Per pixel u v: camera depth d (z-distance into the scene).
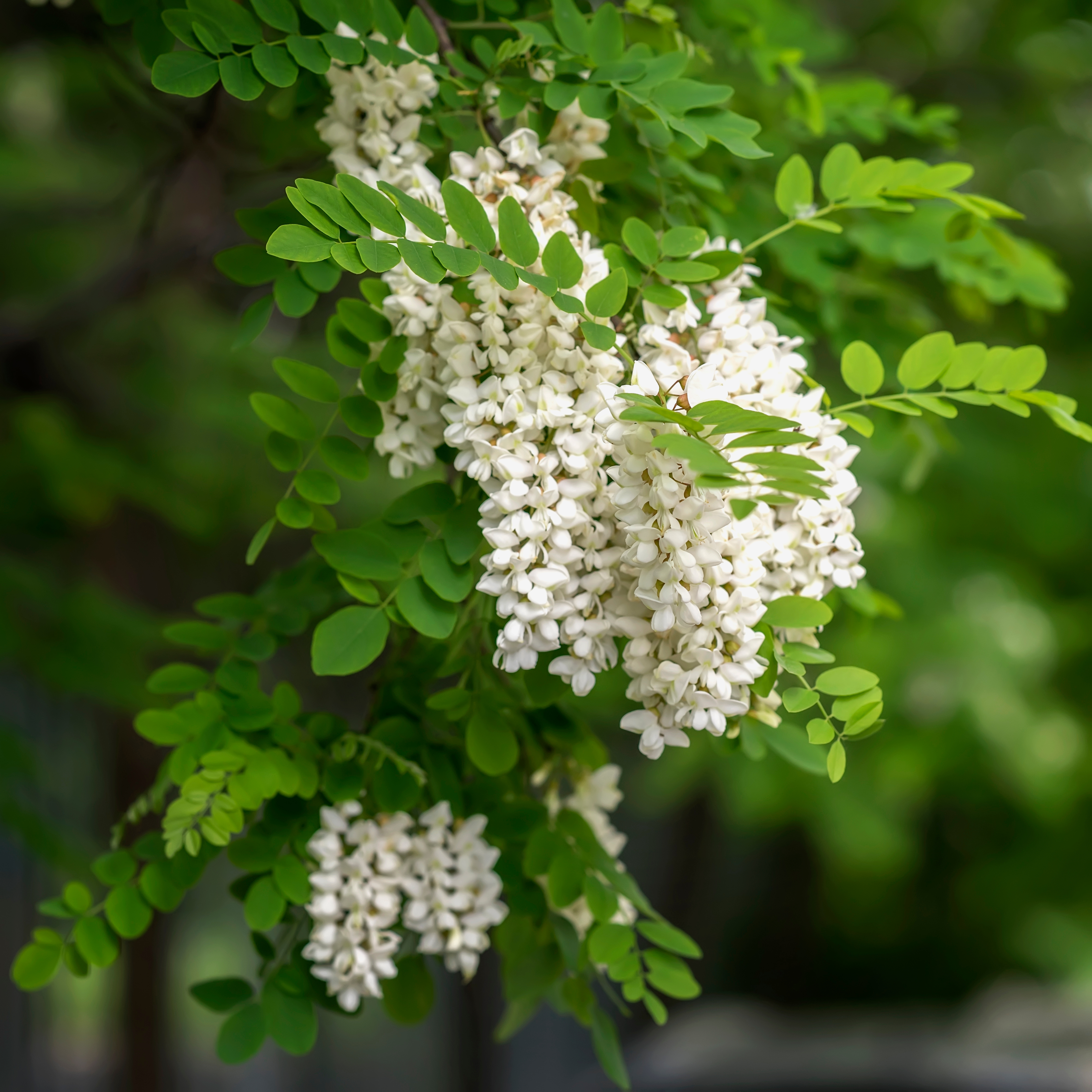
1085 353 5.23
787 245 2.16
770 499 1.86
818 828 5.11
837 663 4.68
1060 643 5.27
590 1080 5.91
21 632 3.32
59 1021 9.68
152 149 3.25
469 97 2.04
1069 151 4.35
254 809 1.98
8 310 3.75
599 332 1.90
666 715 1.91
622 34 2.04
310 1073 9.30
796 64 2.27
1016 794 5.38
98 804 6.39
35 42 2.68
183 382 4.43
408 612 1.96
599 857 2.04
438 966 6.94
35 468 4.14
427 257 1.89
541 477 1.90
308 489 1.98
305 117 2.12
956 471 4.93
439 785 2.02
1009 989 6.26
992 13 3.73
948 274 2.21
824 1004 8.90
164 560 5.87
